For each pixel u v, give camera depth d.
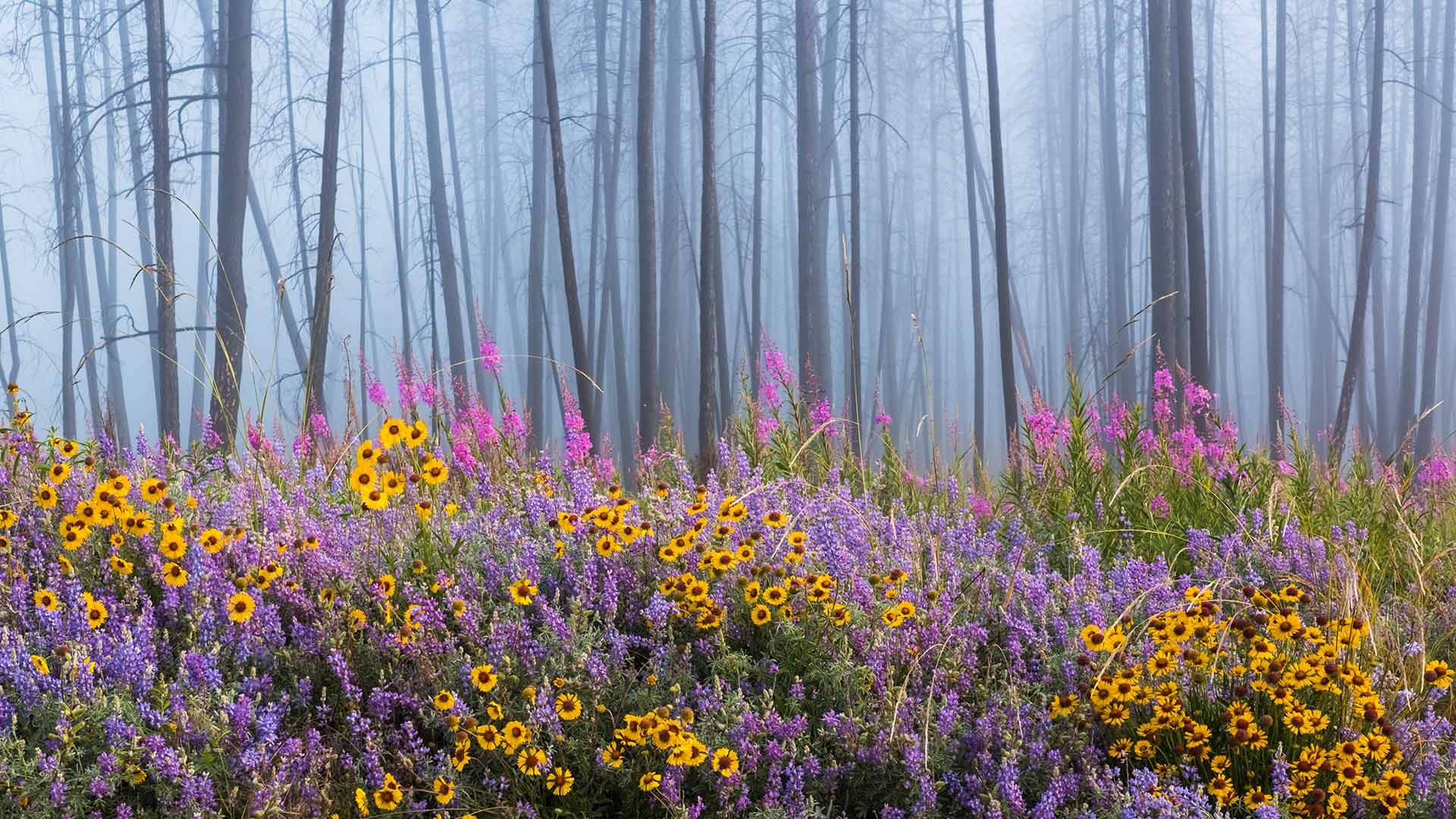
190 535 3.19
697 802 2.34
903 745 2.47
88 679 2.43
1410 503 4.98
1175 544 4.49
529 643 2.76
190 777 2.21
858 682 2.70
